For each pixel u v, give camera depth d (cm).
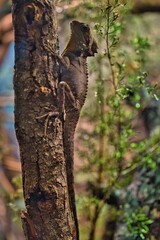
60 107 138
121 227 181
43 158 137
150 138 190
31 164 137
